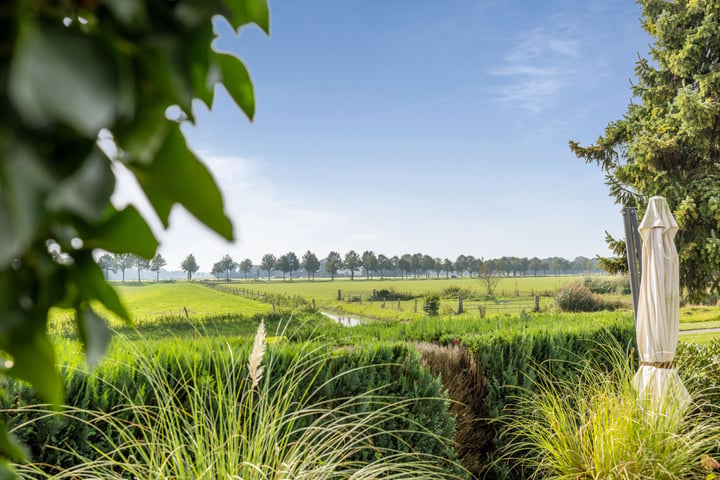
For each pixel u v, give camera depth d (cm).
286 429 296
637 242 543
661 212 459
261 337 253
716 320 1859
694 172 1227
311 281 8931
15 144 30
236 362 317
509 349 509
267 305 3512
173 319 2097
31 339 38
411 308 3422
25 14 30
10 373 39
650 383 427
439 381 383
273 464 249
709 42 1254
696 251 1131
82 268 39
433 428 368
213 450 240
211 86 41
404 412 362
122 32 35
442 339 543
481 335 531
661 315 444
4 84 31
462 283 6881
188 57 38
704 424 391
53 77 29
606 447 357
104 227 37
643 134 1225
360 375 355
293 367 329
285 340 348
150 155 37
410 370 381
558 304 2403
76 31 31
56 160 32
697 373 513
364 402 338
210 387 289
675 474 343
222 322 2106
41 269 37
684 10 1300
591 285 3153
